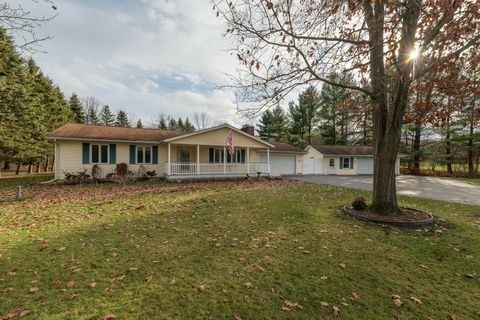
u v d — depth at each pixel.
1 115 16.67
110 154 16.16
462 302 2.97
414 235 5.43
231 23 4.79
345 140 33.31
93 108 49.62
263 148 20.97
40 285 3.20
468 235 5.47
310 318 2.63
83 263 3.84
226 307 2.79
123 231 5.46
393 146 6.76
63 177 14.89
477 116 6.48
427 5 4.11
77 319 2.55
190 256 4.14
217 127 17.89
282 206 8.16
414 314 2.73
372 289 3.22
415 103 6.23
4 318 2.56
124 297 2.95
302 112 35.47
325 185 15.23
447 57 4.97
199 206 8.11
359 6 4.95
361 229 5.76
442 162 26.17
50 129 25.20
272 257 4.15
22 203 8.61
